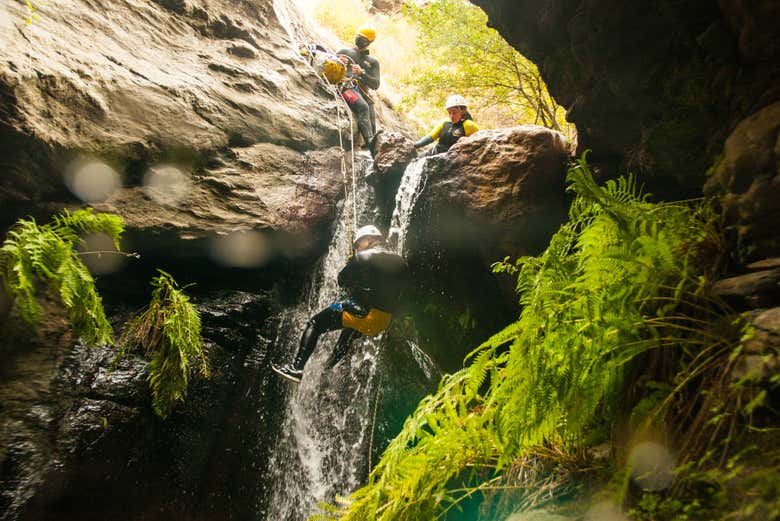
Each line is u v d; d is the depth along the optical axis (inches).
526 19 153.8
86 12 202.5
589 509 76.5
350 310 158.7
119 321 201.6
